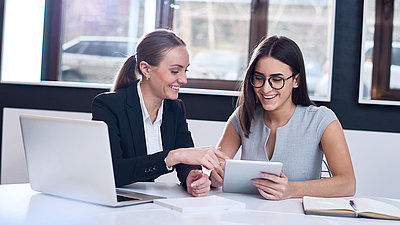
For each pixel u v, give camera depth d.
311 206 1.41
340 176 1.79
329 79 3.00
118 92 1.93
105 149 1.33
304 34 3.05
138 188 1.72
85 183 1.40
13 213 1.28
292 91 2.02
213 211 1.38
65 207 1.37
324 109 1.99
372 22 2.97
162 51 1.90
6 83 3.34
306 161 1.96
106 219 1.24
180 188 1.76
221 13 3.17
